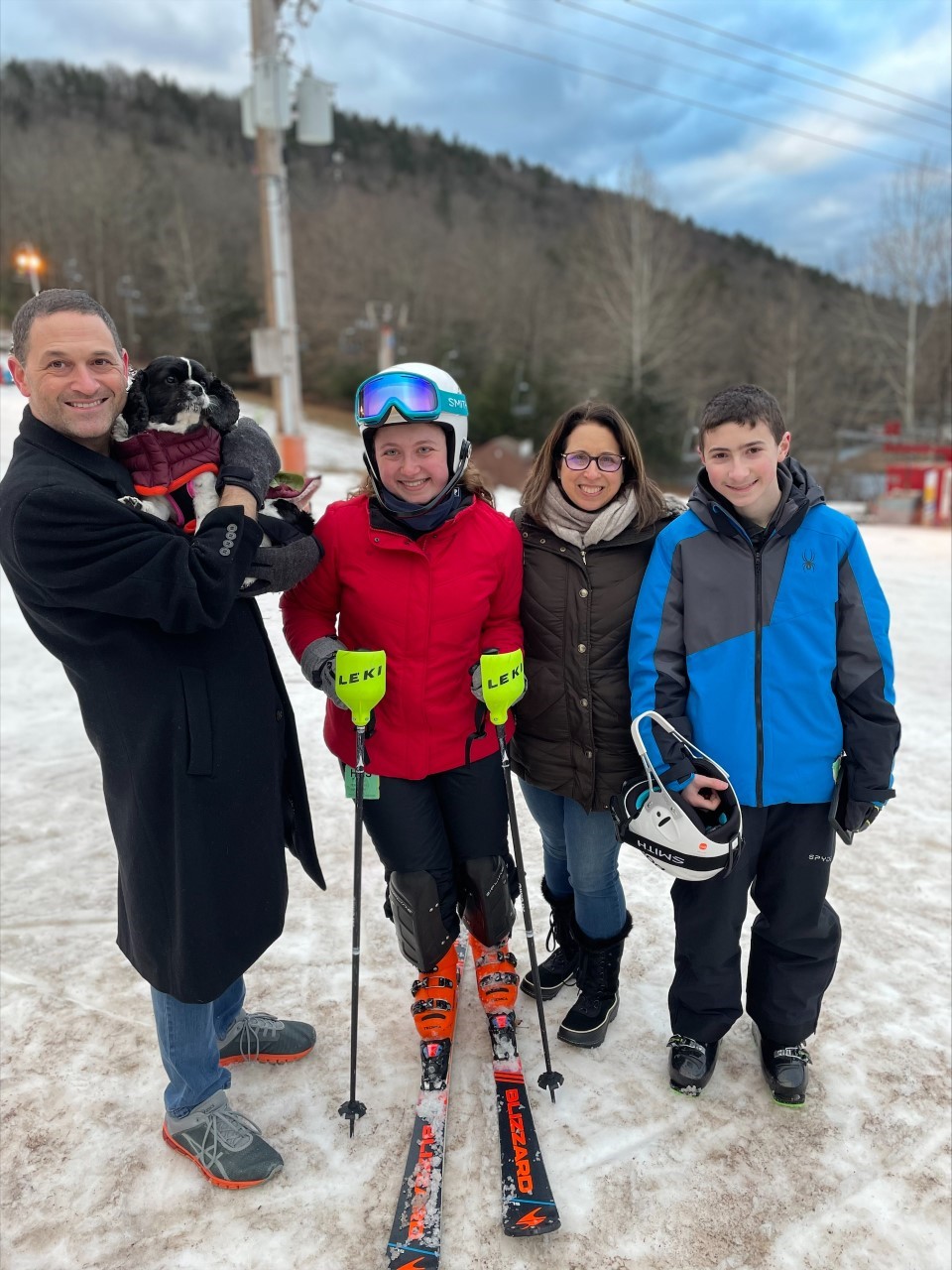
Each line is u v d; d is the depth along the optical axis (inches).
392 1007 84.3
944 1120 71.6
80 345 49.7
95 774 134.0
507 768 67.6
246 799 58.1
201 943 57.3
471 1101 72.2
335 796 128.9
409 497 65.4
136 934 57.9
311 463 894.4
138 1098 72.7
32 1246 59.4
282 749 63.1
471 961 89.0
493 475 786.2
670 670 67.3
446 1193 63.5
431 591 66.7
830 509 66.4
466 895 73.5
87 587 49.1
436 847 70.6
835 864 113.5
